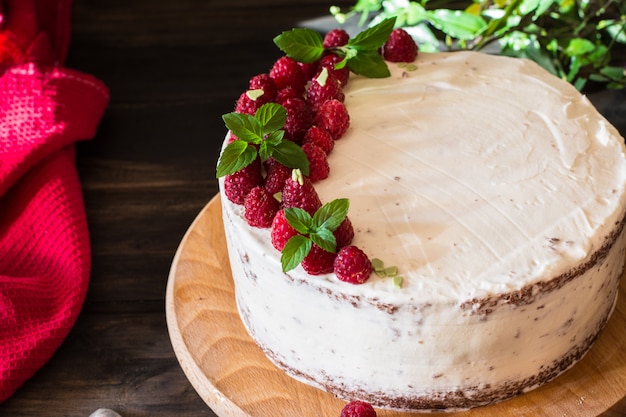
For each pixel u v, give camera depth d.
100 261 0.83
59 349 0.77
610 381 0.68
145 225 0.86
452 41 0.97
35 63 0.89
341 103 0.71
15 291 0.76
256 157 0.67
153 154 0.92
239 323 0.74
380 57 0.75
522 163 0.69
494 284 0.62
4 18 0.92
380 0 0.94
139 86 0.98
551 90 0.75
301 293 0.65
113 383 0.75
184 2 1.08
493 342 0.64
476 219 0.66
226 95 0.97
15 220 0.82
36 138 0.85
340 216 0.62
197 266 0.78
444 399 0.67
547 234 0.65
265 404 0.69
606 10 0.98
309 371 0.69
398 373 0.66
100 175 0.90
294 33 0.74
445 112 0.73
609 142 0.71
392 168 0.69
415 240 0.65
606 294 0.69
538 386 0.68
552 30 0.91
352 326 0.64
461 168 0.69
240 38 1.03
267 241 0.66
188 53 1.02
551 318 0.65
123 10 1.07
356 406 0.65
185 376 0.75
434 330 0.63
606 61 0.91
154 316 0.79
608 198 0.67
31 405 0.74
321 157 0.68
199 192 0.88
